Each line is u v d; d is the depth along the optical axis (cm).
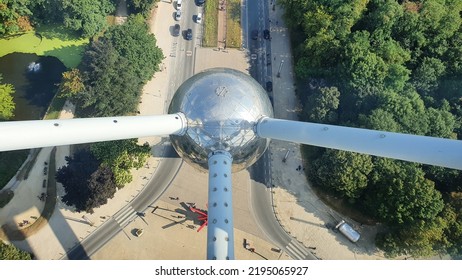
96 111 8912
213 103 5194
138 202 8381
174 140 5697
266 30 10600
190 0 10988
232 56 10300
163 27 10662
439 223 7419
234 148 5381
